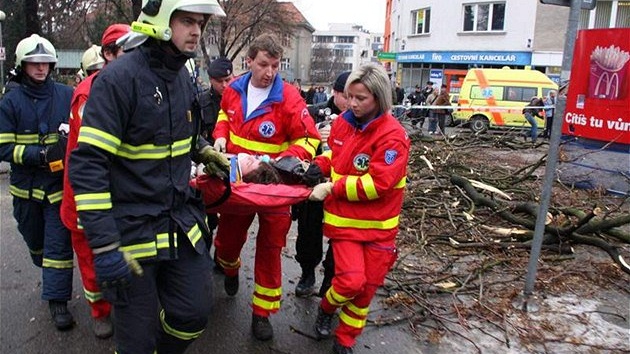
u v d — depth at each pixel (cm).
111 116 221
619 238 518
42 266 389
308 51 8350
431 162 821
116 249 219
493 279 469
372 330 381
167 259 240
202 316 256
